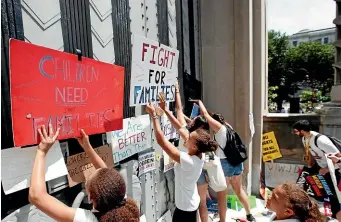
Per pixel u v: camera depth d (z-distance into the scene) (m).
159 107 3.38
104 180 1.50
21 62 1.57
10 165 1.66
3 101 1.69
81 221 1.46
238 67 4.96
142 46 2.87
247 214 4.31
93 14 2.44
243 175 5.12
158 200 3.66
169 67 3.49
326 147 4.06
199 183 3.76
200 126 3.81
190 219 2.92
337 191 3.42
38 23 1.93
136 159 3.12
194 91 4.87
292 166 5.50
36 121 1.68
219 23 4.96
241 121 5.03
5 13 1.70
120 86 2.50
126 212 1.48
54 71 1.79
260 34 5.07
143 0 3.23
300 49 21.48
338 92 5.35
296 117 5.46
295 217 1.77
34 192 1.52
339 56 5.45
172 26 4.01
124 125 2.81
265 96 5.88
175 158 2.80
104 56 2.58
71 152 2.15
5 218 1.70
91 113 2.16
